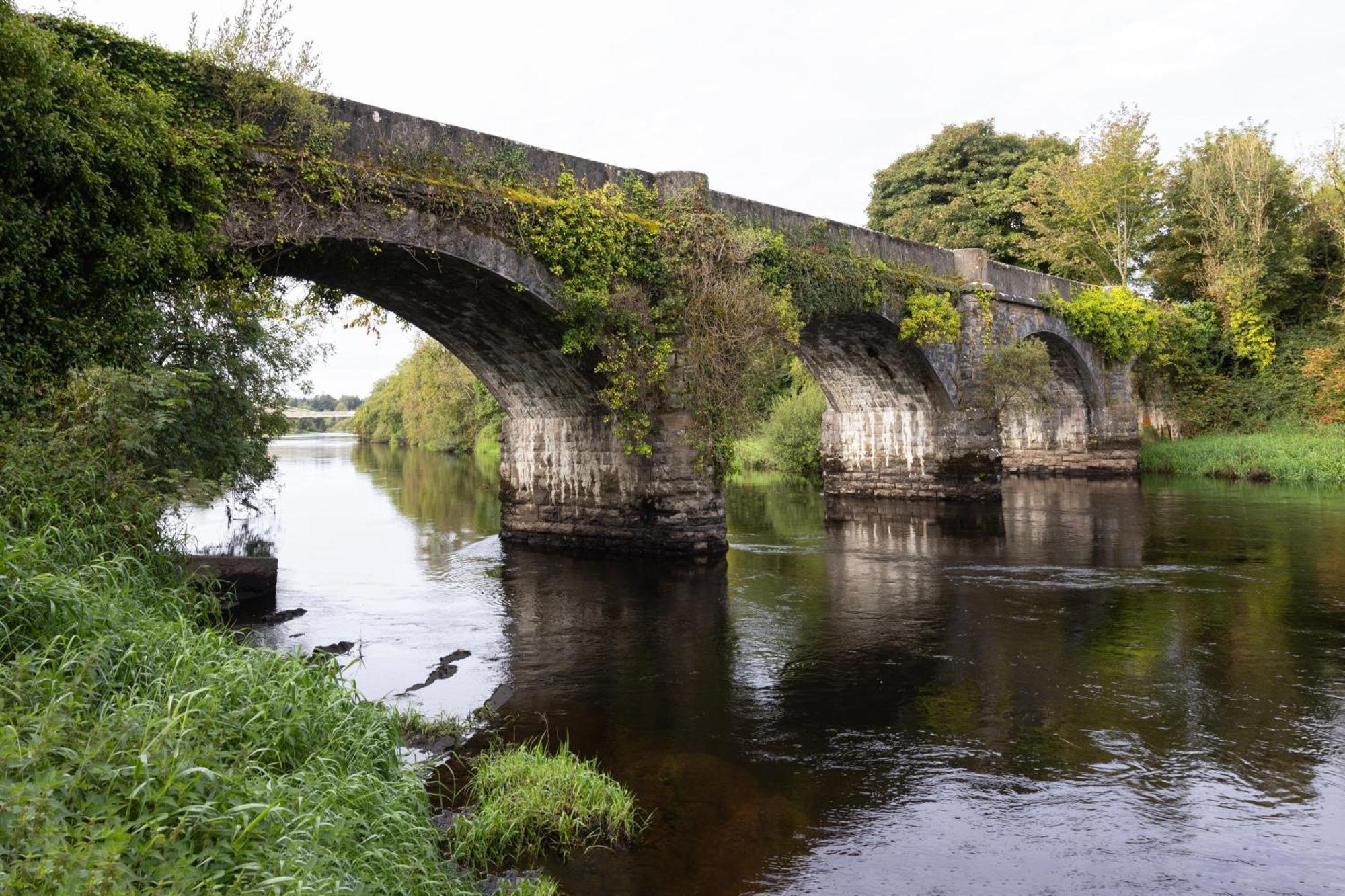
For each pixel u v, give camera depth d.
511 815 5.73
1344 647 10.02
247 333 15.28
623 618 12.03
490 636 11.04
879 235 21.77
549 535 18.25
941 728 7.73
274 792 4.08
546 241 13.64
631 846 5.60
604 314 14.53
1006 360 23.53
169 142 9.59
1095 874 5.29
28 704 4.07
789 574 15.09
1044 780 6.62
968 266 24.52
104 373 7.95
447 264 12.95
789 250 18.09
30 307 8.35
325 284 14.07
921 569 15.44
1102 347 31.83
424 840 4.72
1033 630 11.09
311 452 73.31
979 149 42.22
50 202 8.53
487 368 17.95
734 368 15.57
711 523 16.38
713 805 6.21
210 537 20.00
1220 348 36.09
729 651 10.30
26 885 2.75
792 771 6.81
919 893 5.07
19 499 6.34
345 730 5.28
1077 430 33.97
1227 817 5.99
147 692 4.62
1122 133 36.69
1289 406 34.12
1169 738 7.41
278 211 10.86
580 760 6.95
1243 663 9.47
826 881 5.20
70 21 9.76
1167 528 19.38
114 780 3.62
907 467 25.23
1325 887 5.11
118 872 2.97
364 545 18.83
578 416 17.48
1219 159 35.97
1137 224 37.47
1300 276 36.12
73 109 8.57
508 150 13.74
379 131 12.30
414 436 70.81
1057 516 22.03
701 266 15.47
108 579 6.00
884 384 24.81
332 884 3.54
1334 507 22.38
